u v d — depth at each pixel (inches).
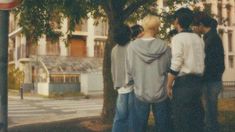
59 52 1699.1
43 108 847.1
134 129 213.3
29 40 484.1
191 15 202.1
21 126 437.4
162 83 205.8
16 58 1831.9
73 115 604.1
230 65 2092.8
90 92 1469.0
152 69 204.7
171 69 193.2
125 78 240.2
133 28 259.0
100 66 1630.2
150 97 204.7
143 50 203.9
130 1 489.1
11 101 1083.9
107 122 397.7
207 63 261.1
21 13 443.2
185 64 195.0
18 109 822.5
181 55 193.0
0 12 158.9
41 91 1547.7
